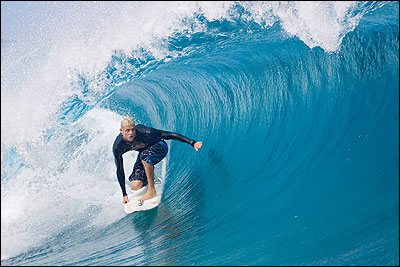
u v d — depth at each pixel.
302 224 18.00
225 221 19.42
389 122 21.03
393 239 16.69
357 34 24.94
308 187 19.75
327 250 16.53
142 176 22.12
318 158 20.91
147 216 21.11
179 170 24.91
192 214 20.62
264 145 23.17
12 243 20.52
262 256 16.69
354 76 23.64
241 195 20.69
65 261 18.31
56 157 25.80
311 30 26.06
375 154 20.08
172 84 29.98
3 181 24.30
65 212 22.31
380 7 26.05
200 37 30.16
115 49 31.05
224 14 29.69
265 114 24.98
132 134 20.33
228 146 24.59
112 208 22.33
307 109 23.61
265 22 28.06
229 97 27.02
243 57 27.81
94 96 29.70
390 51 23.67
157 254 17.97
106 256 18.36
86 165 25.36
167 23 31.31
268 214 19.02
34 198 23.34
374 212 17.97
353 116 21.95
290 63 25.92
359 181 19.30
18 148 25.81
